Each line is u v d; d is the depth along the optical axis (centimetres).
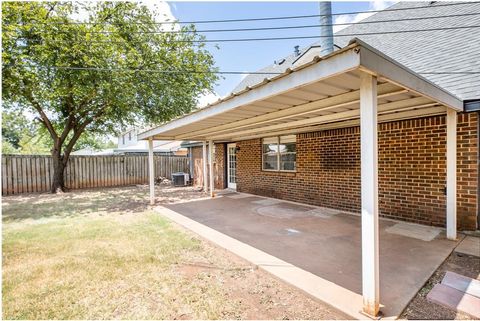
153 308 248
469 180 443
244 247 401
